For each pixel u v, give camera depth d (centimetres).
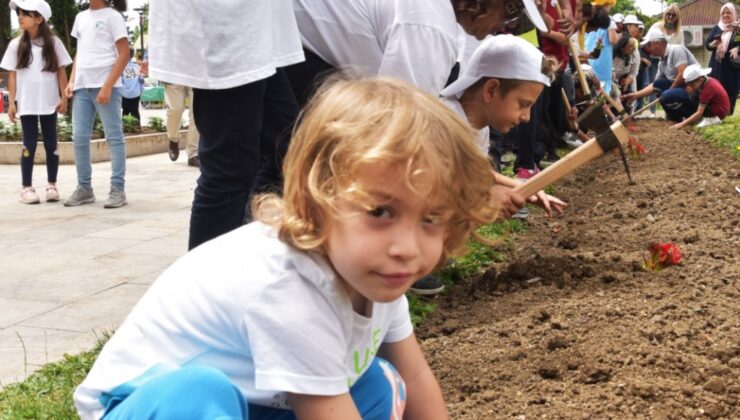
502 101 401
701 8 5878
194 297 190
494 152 695
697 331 343
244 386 193
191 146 1059
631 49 1521
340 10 381
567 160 398
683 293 392
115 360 196
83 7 1930
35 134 771
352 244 172
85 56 724
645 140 1139
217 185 351
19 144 1175
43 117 771
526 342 344
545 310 374
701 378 301
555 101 938
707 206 624
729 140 1014
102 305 434
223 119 348
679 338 337
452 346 350
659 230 550
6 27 1947
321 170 172
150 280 481
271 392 193
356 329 194
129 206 741
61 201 782
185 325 190
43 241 590
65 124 1273
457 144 172
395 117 168
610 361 317
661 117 1675
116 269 506
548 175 397
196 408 167
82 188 754
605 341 335
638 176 802
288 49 365
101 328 398
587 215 636
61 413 295
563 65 741
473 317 387
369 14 378
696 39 5097
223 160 350
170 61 346
